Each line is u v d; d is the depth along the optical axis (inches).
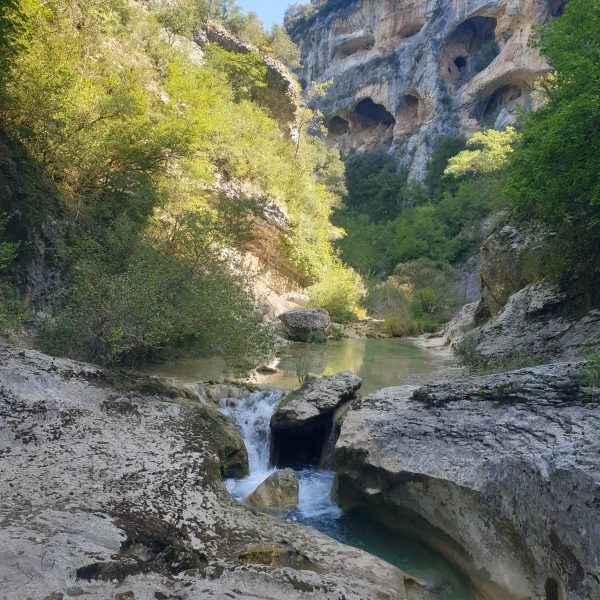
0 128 428.5
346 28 2987.2
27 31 465.4
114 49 740.7
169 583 153.6
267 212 916.0
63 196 484.4
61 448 226.2
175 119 700.7
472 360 535.5
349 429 293.9
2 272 392.8
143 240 484.4
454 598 203.8
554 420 227.1
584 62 366.0
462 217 1706.4
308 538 212.2
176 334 418.0
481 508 216.7
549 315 510.6
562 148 374.0
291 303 910.4
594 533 158.6
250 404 370.9
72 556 146.0
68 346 359.3
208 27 1318.9
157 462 236.2
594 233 441.4
